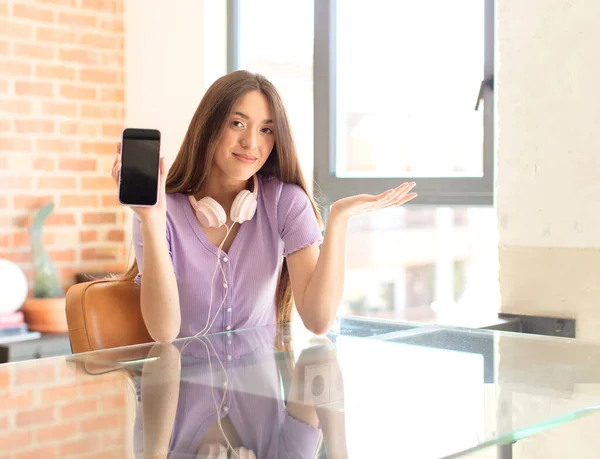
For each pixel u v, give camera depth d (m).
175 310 1.95
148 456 0.88
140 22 4.26
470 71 3.52
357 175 3.59
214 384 1.23
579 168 2.56
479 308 5.37
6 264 3.68
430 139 3.87
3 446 0.92
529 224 2.68
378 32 3.86
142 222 1.89
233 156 2.10
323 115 3.73
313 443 0.93
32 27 4.00
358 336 1.69
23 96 3.98
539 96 2.65
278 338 1.68
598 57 2.51
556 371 1.32
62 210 4.11
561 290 2.61
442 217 5.57
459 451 0.91
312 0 3.77
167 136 4.14
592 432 2.31
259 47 4.13
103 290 1.98
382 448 0.92
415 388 1.20
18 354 3.54
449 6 3.64
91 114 4.21
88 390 1.20
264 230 2.17
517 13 2.70
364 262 5.45
